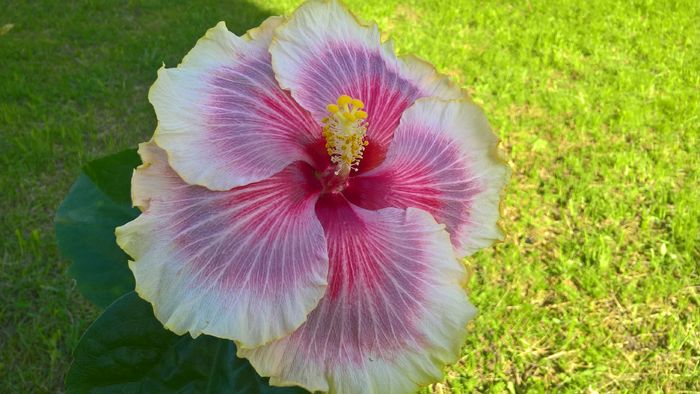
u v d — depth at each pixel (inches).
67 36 222.5
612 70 227.9
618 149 184.9
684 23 264.5
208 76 58.5
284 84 61.0
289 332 51.1
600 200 163.9
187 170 53.6
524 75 220.2
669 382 123.8
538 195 168.2
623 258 148.8
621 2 283.6
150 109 189.2
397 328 54.5
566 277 144.3
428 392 121.1
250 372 68.4
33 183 159.3
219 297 51.3
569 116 199.6
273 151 58.7
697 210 159.9
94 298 71.0
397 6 272.2
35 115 180.7
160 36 225.6
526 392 121.8
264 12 251.9
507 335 130.8
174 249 52.1
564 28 257.0
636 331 133.4
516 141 187.5
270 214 56.2
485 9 271.6
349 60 65.9
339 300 54.8
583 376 124.3
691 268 146.6
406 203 63.8
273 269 53.3
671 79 219.5
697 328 133.7
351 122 59.8
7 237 144.3
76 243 73.3
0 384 116.8
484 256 146.5
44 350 122.6
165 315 50.5
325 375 52.8
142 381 66.9
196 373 67.9
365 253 57.1
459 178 64.1
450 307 55.0
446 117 65.1
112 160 75.3
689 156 183.5
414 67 69.9
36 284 134.1
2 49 208.5
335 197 63.5
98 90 195.5
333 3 65.8
